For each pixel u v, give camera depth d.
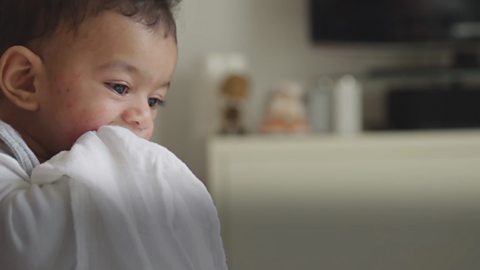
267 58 2.20
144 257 0.50
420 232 1.82
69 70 0.56
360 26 2.08
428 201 1.82
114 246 0.50
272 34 2.20
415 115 1.97
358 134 1.87
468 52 2.12
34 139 0.58
